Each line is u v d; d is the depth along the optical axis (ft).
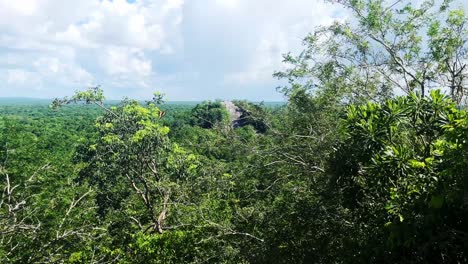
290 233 30.50
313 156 32.17
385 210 21.83
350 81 35.42
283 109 37.27
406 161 20.70
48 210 35.68
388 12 35.55
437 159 21.04
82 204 46.88
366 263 21.45
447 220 18.57
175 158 73.41
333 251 28.25
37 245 27.02
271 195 36.45
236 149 36.52
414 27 35.50
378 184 22.15
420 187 20.29
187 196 64.80
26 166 52.26
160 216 68.69
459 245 18.61
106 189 73.51
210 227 43.47
